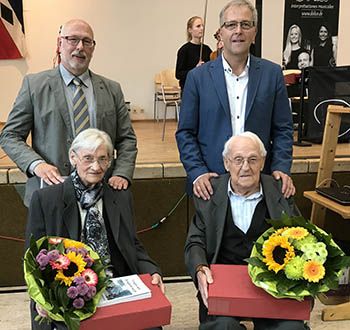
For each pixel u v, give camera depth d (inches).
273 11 264.4
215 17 266.4
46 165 74.0
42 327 62.2
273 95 82.7
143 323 54.6
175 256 119.6
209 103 81.5
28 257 53.6
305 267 53.3
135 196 115.5
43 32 252.7
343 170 120.5
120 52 264.1
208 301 57.6
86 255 55.9
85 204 66.7
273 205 71.7
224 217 71.8
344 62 274.4
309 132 145.2
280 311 56.6
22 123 79.0
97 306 54.0
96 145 64.7
